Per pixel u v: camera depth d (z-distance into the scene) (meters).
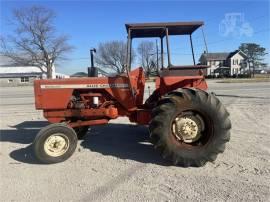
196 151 5.77
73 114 7.03
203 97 5.84
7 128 9.70
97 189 4.90
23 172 5.74
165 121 5.80
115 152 6.82
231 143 7.20
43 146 6.11
